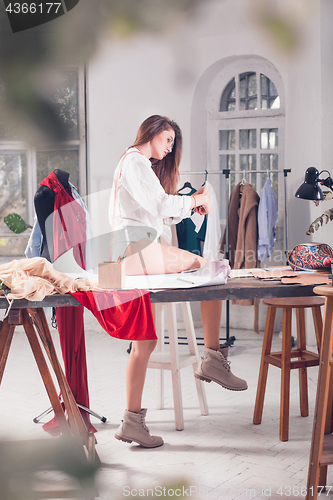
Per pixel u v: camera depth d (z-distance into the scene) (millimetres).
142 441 2490
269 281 2273
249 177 5711
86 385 2678
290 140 5375
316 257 2643
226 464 2311
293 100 5176
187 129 5098
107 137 3318
